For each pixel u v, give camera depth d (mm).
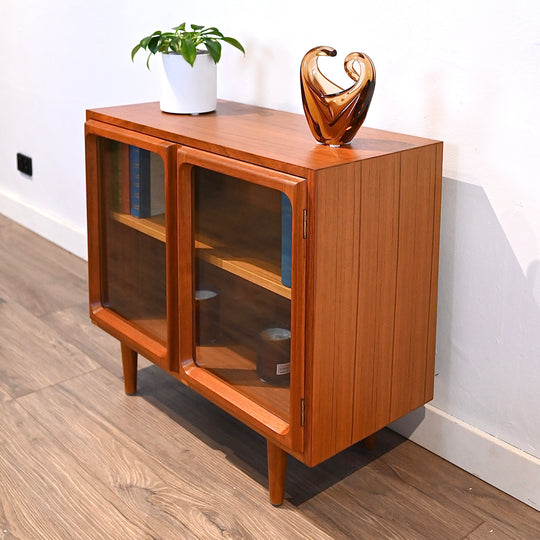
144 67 2299
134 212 1705
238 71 1961
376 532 1486
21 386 1972
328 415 1426
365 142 1467
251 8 1873
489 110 1449
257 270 1436
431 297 1577
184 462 1689
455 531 1490
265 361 1477
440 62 1506
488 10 1406
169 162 1548
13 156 3156
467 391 1633
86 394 1946
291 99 1837
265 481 1634
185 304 1613
